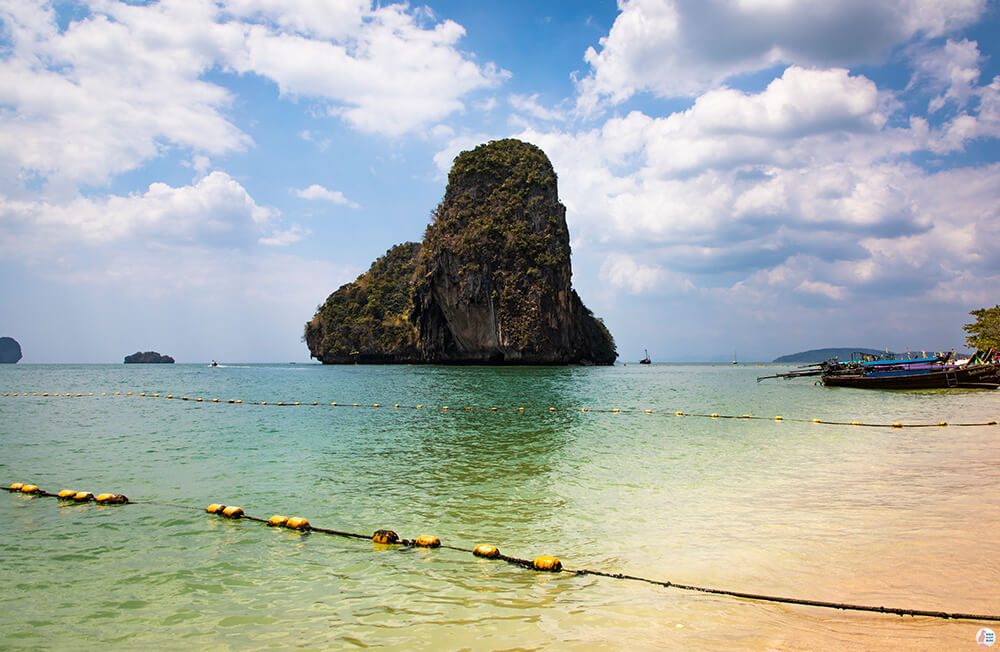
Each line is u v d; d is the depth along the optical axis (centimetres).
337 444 1700
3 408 2970
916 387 3912
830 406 2892
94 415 2583
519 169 11612
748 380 6109
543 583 661
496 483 1175
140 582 673
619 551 764
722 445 1667
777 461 1402
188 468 1338
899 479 1178
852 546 762
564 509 975
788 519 894
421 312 11569
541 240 10875
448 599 618
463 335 10894
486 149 12300
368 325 14362
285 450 1591
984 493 1044
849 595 611
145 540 828
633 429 2041
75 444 1703
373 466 1360
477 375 6612
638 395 3653
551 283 10619
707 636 523
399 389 4216
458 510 976
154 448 1630
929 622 545
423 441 1759
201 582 672
